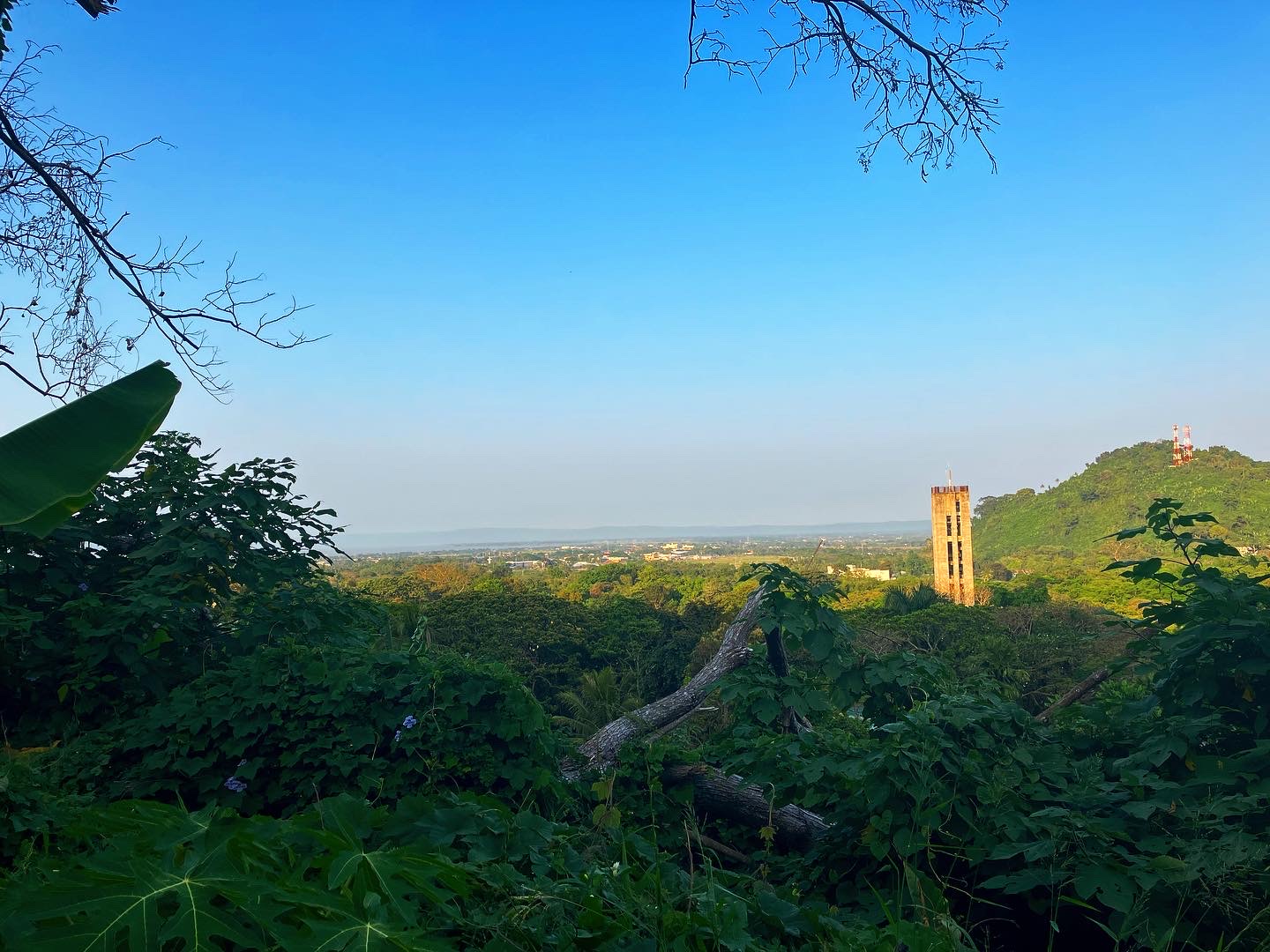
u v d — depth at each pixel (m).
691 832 5.16
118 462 1.92
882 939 2.46
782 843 5.92
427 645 6.01
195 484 6.04
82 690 5.13
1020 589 60.81
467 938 2.02
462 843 2.62
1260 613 3.55
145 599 5.23
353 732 4.65
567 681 40.53
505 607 45.16
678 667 42.25
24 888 1.55
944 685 5.25
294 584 6.37
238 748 4.52
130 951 1.40
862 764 3.96
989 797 3.53
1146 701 4.07
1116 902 2.88
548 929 2.14
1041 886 3.41
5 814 2.95
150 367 2.10
